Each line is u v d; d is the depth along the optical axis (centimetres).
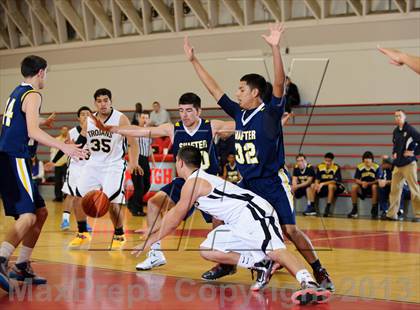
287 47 1766
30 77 524
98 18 2058
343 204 1373
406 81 1628
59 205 1542
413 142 1250
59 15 2127
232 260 539
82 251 759
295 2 1767
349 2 1658
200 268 645
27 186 509
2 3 2211
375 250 806
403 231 1053
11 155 509
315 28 1712
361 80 1680
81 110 823
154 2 1925
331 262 705
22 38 2283
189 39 1925
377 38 1658
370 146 1545
